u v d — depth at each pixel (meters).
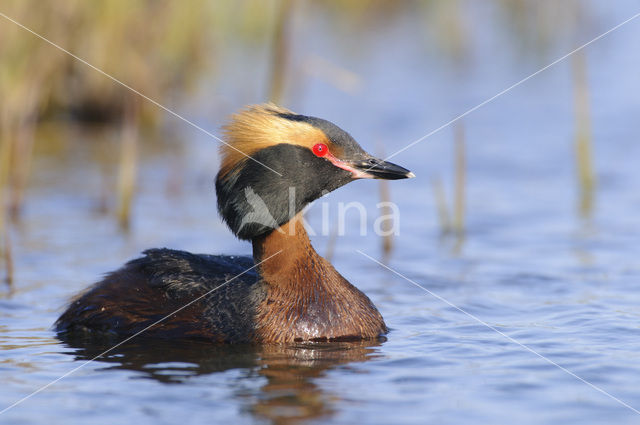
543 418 12.03
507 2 52.25
